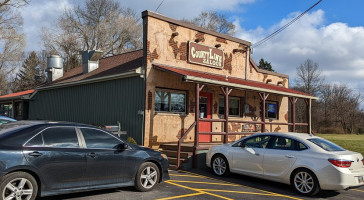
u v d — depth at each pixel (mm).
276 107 19375
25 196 5758
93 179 6684
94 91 15078
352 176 7664
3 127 6387
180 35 13711
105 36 45594
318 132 55719
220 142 15078
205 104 15016
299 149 8414
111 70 15070
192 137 14125
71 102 16781
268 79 18547
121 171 7129
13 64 38656
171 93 13523
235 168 9594
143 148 7742
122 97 13375
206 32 14797
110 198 6867
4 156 5543
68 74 21469
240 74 16641
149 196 7168
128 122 12938
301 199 7699
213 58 15039
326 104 59188
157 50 12828
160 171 7918
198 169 11203
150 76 12516
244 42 16922
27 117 21125
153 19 12758
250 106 17328
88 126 6906
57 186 6164
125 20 46812
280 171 8516
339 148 8609
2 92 42344
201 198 7254
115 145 7180
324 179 7719
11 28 35219
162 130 12875
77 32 45688
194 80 11508
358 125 57062
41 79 50281
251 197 7605
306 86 58250
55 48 44844
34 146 5984
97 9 46125
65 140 6441
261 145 9219
